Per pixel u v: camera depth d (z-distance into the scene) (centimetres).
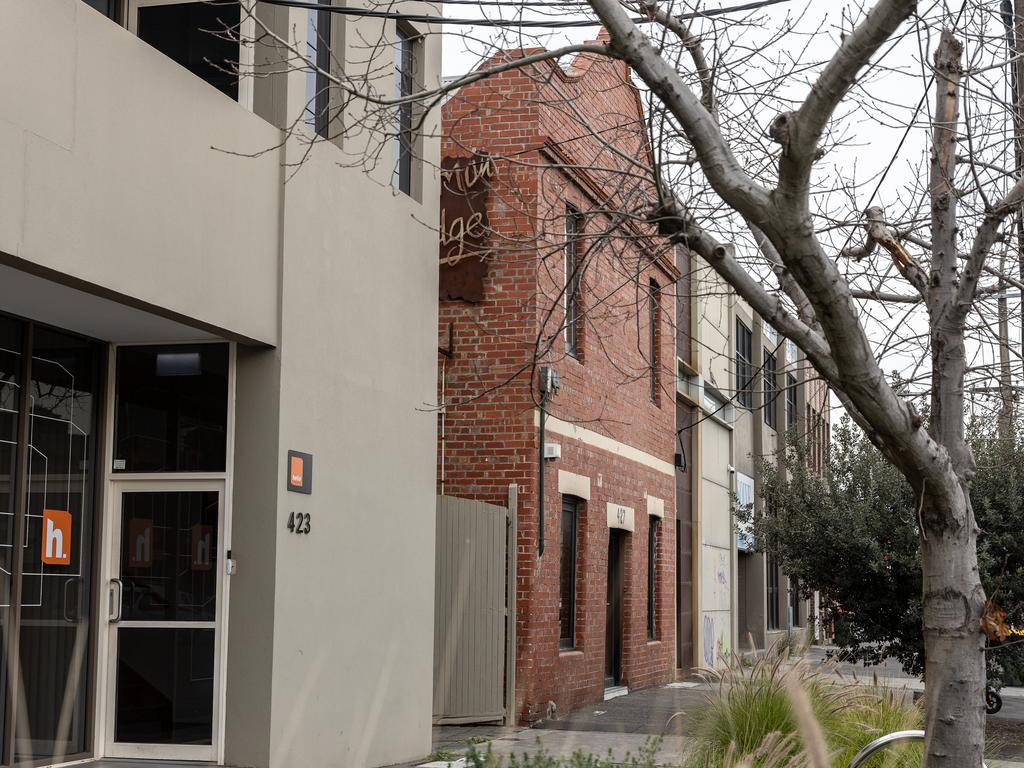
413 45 1253
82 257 759
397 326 1177
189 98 874
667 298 2084
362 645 1077
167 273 843
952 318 707
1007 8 836
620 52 666
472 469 1449
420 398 1223
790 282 797
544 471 1449
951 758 655
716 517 2569
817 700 938
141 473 966
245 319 928
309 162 1019
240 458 954
